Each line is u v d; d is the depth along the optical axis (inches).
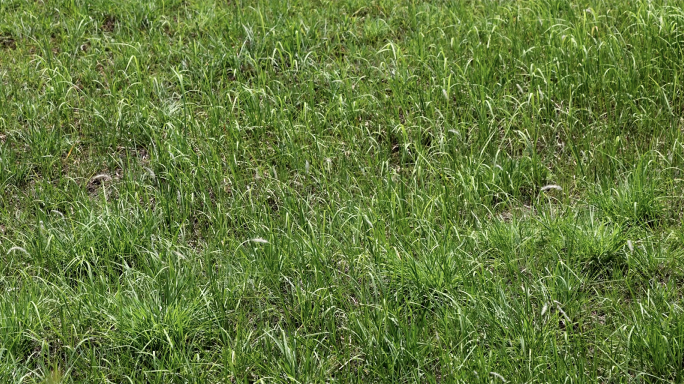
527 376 163.2
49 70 289.7
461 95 265.4
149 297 184.9
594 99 260.5
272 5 331.0
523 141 246.4
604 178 220.7
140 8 333.7
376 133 256.8
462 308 179.9
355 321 178.4
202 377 169.8
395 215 213.2
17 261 208.2
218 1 349.1
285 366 167.9
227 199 229.9
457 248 196.7
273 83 280.1
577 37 281.0
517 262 197.8
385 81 283.0
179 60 299.6
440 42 297.0
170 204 226.4
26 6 346.0
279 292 189.9
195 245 218.1
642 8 289.7
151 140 250.4
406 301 181.5
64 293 188.2
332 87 271.3
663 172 222.8
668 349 165.2
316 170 233.6
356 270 196.4
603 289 191.5
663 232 201.9
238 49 302.4
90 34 324.2
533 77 270.1
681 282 189.8
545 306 169.2
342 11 333.7
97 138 260.4
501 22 306.0
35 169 252.2
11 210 231.3
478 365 165.0
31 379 171.2
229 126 255.6
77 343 182.7
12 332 179.8
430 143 254.2
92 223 213.8
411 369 169.0
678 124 245.4
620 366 165.6
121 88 288.0
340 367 174.7
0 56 310.0
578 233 197.6
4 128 266.4
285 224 215.5
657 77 264.8
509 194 227.9
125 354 178.4
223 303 186.7
